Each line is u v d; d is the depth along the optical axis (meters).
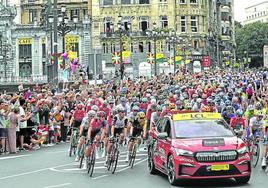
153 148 35.22
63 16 77.31
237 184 30.56
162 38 186.88
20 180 34.06
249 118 38.62
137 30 199.62
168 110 42.22
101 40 197.88
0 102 49.53
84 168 38.56
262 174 34.44
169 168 31.25
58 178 34.50
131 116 39.22
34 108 52.97
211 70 178.00
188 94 70.19
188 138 31.38
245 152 30.09
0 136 48.66
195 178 29.47
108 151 37.00
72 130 45.72
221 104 50.75
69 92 62.25
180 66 168.00
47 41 181.00
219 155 29.48
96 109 37.31
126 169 37.94
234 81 109.06
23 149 51.44
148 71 147.50
